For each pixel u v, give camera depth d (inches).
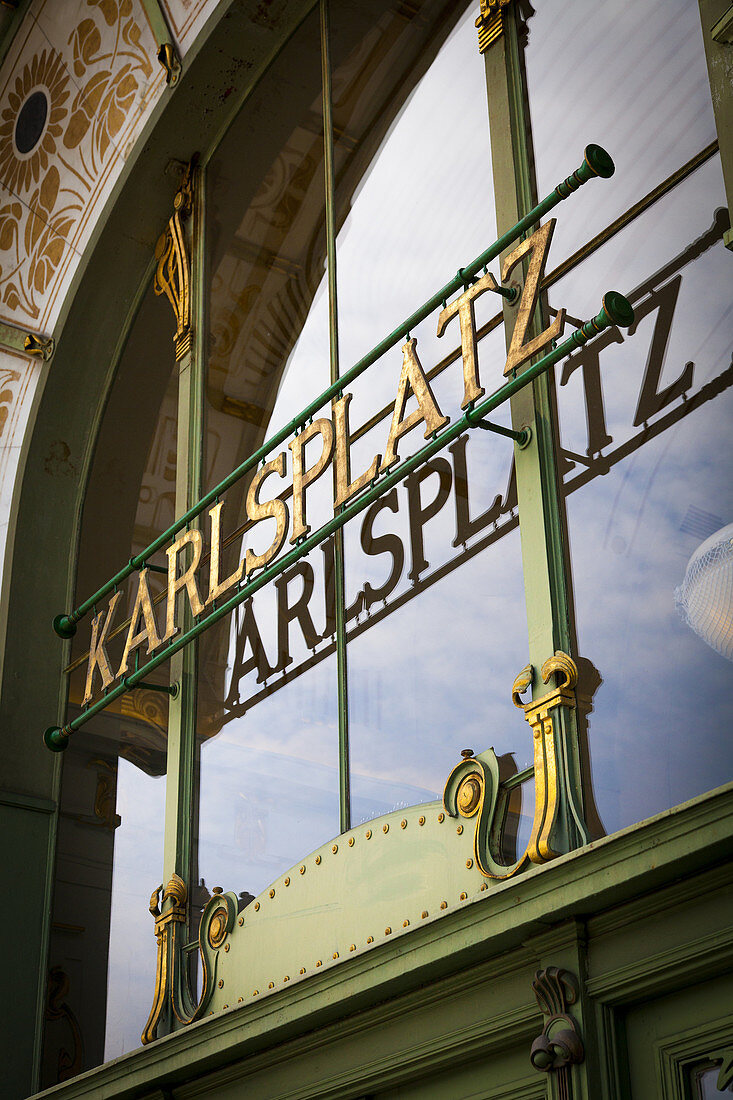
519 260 154.3
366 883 160.6
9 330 273.6
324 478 194.5
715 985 120.4
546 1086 129.2
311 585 190.2
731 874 117.1
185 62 245.4
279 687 190.2
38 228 277.6
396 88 209.6
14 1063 211.9
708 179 146.0
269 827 182.4
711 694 130.4
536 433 155.9
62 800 234.5
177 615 197.9
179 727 205.8
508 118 177.3
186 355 238.2
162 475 241.0
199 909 190.4
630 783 134.6
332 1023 154.3
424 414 159.8
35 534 256.2
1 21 294.7
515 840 143.3
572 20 173.5
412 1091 147.5
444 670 161.6
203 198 247.8
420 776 159.8
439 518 169.5
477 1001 139.5
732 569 131.7
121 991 201.5
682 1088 120.0
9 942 220.1
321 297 211.8
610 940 127.6
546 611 147.8
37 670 245.8
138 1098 179.8
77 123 273.6
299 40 237.3
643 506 142.7
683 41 155.6
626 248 153.3
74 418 265.0
